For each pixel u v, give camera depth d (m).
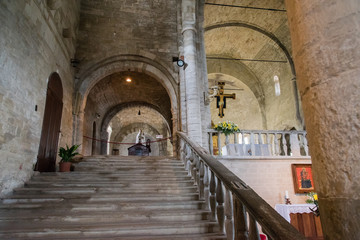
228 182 3.74
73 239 3.91
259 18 17.03
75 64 11.45
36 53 7.55
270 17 16.69
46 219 4.58
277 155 9.88
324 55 1.61
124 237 4.00
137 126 28.28
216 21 17.05
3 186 5.78
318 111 1.59
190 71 11.48
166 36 13.35
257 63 20.33
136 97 20.80
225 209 3.91
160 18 13.62
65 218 4.61
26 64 6.91
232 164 9.39
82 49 12.35
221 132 10.31
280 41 17.33
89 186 6.52
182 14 12.58
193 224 4.39
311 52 1.68
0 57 5.67
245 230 3.16
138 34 13.13
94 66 12.27
